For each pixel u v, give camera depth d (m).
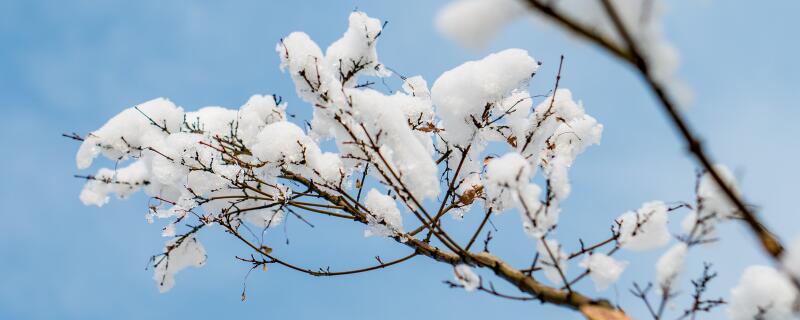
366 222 3.25
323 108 2.73
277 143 3.20
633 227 2.28
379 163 2.82
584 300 1.97
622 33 0.96
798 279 1.35
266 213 3.75
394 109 2.76
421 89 3.74
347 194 3.11
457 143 3.10
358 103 2.70
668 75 1.04
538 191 2.08
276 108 3.92
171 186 3.98
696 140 1.11
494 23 1.05
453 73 3.13
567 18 0.99
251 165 3.28
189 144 3.54
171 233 3.76
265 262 3.41
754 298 1.91
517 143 3.24
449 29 1.07
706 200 1.84
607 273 2.08
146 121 3.80
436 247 3.06
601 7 1.01
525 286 2.21
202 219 3.64
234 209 3.73
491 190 2.46
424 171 2.70
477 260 2.50
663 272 1.94
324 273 3.26
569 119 3.28
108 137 3.75
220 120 3.88
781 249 1.37
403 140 2.73
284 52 2.77
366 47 3.13
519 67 3.03
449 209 3.37
